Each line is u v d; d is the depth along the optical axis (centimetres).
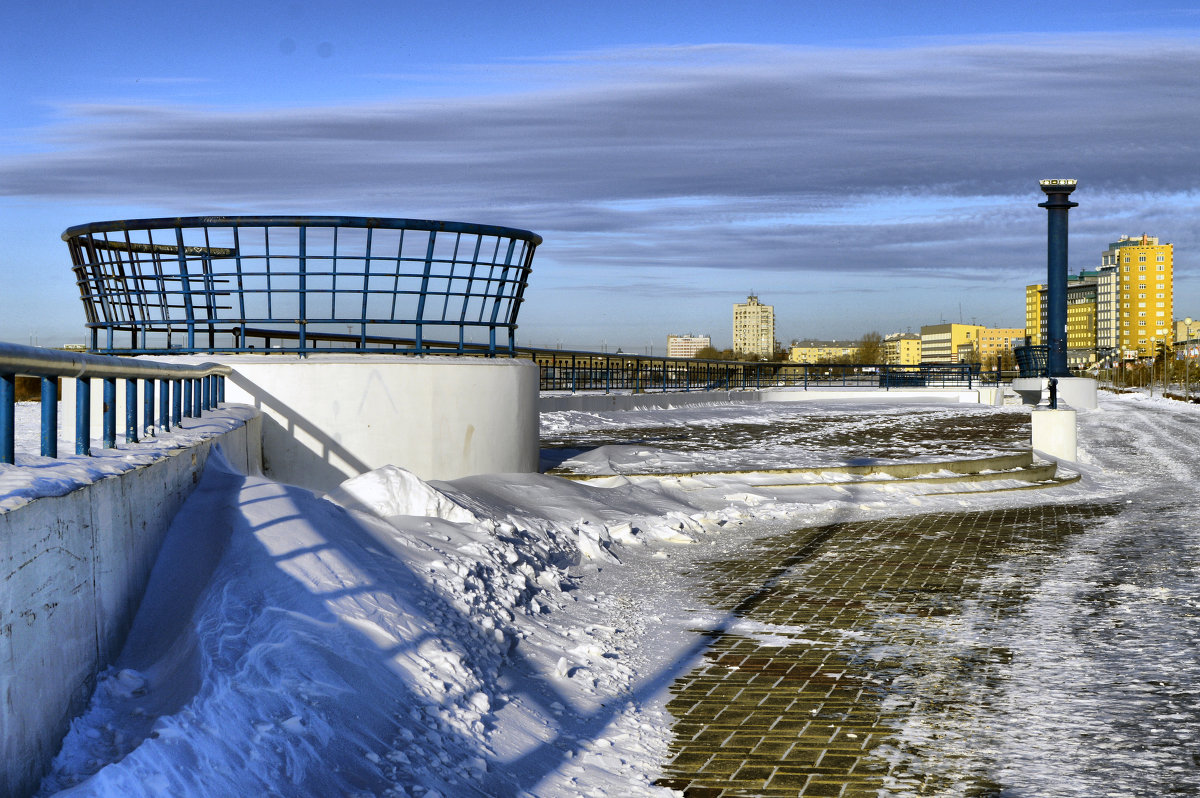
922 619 913
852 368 5666
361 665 574
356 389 1214
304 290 1220
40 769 422
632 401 3650
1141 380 14075
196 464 802
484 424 1317
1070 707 662
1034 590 1038
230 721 462
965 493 1850
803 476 1795
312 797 444
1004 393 5831
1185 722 629
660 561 1192
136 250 1250
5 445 472
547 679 696
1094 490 2056
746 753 584
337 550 728
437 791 483
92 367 589
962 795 522
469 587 803
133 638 583
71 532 477
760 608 955
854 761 571
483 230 1297
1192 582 1070
